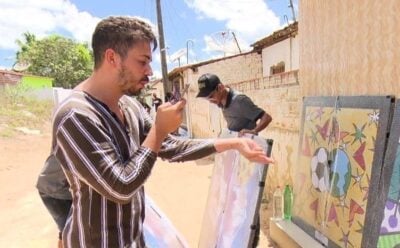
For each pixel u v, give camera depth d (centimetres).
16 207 663
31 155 1173
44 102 2245
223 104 406
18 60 3572
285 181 573
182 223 523
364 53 307
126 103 191
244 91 775
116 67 158
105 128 157
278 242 408
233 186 306
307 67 417
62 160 158
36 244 495
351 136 306
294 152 535
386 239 257
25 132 1561
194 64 1459
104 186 147
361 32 310
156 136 159
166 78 1811
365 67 306
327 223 334
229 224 294
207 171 863
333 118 337
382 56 284
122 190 147
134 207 180
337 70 352
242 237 264
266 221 502
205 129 1234
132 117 186
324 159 347
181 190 704
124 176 148
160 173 863
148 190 714
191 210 579
